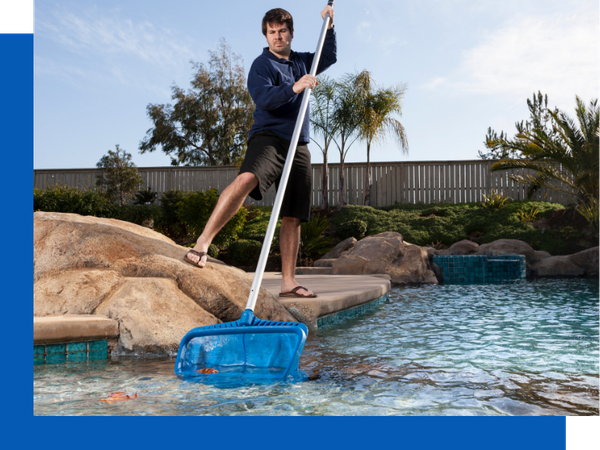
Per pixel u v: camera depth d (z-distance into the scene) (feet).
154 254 10.04
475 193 53.88
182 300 9.06
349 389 5.88
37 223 10.32
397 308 15.38
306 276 22.36
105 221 12.05
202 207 40.96
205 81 86.69
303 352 8.35
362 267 29.78
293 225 12.24
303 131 11.51
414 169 55.21
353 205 52.70
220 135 88.33
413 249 31.22
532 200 52.37
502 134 66.95
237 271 11.14
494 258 31.73
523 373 6.71
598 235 38.86
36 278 9.32
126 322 8.11
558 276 32.83
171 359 7.82
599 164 42.98
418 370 6.92
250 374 6.68
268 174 10.62
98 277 9.12
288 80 11.17
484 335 10.04
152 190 58.59
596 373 6.70
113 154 56.39
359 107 50.55
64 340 7.52
